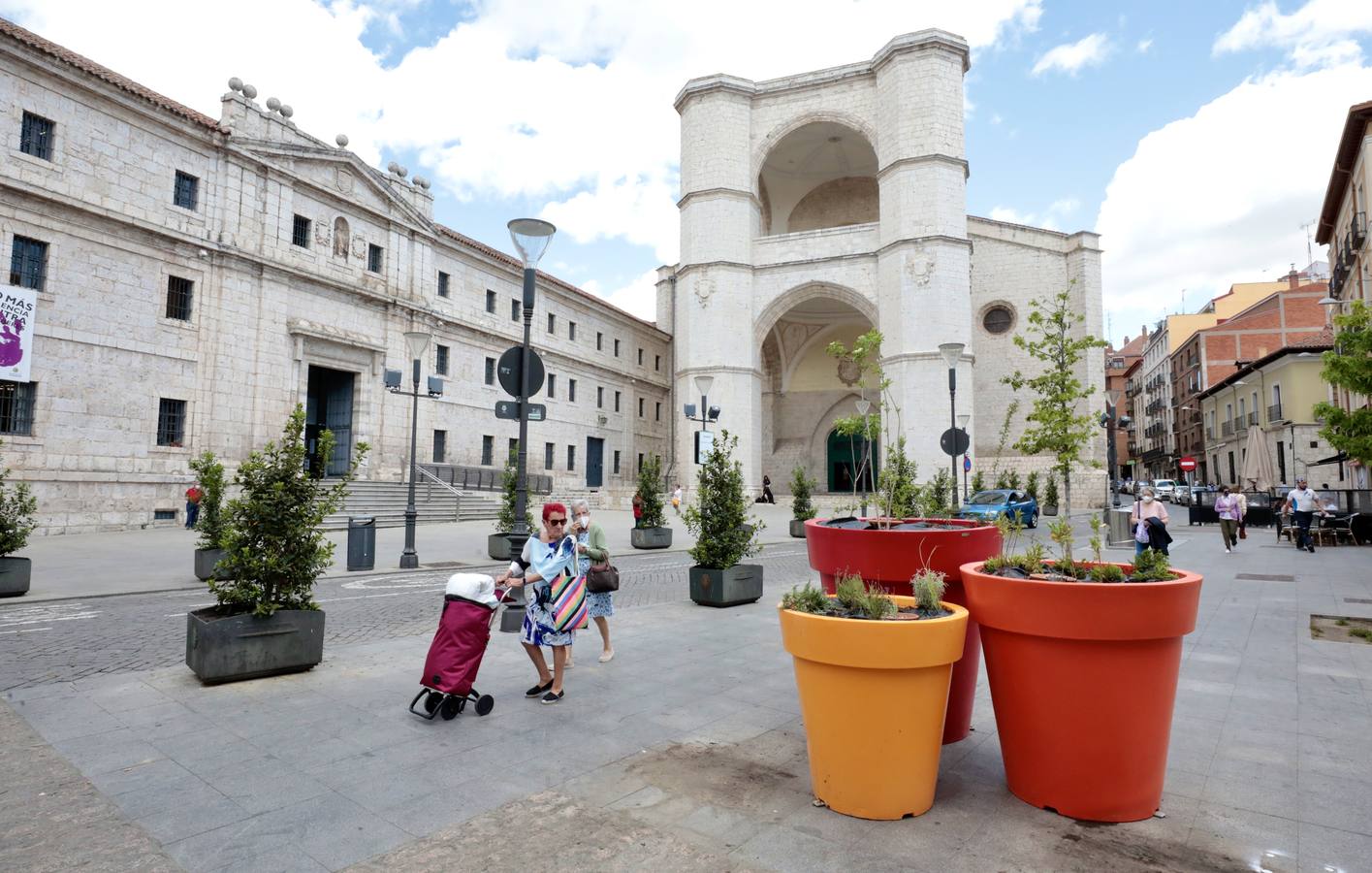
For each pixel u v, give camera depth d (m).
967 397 35.88
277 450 6.53
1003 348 44.12
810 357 50.31
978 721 5.23
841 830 3.49
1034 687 3.67
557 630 5.50
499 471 36.16
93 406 20.92
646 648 7.39
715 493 10.34
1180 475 64.12
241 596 6.12
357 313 29.58
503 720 5.13
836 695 3.64
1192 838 3.40
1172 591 3.41
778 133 41.53
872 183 48.50
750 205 41.12
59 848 3.29
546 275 40.91
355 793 3.89
